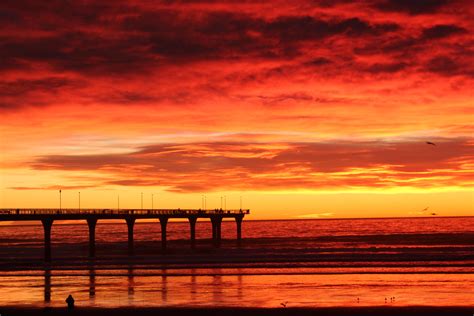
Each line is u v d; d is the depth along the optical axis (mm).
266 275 86875
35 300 69250
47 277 89188
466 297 67500
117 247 163875
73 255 134875
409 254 113438
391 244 169625
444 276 83750
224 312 61594
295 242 189875
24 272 96125
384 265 97500
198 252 131875
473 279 80562
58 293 73812
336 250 129375
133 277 86875
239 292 72375
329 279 82062
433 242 176625
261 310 62281
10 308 64812
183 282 81000
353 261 103562
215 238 169750
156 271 93500
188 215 154875
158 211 143625
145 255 123375
